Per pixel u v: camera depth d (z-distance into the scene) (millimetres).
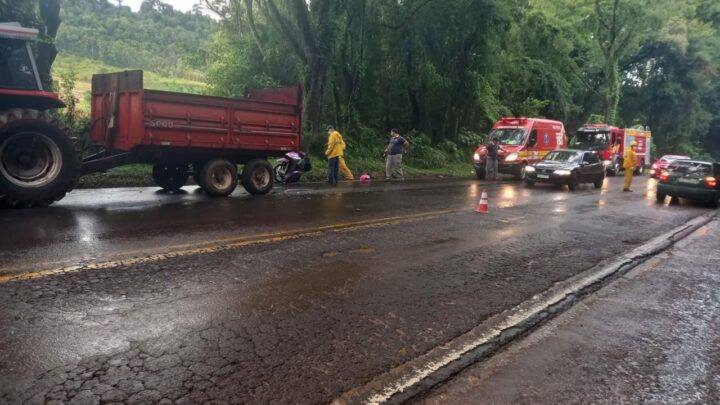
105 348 3447
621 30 37906
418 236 7844
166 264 5449
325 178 17109
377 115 24047
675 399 3225
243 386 3072
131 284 4742
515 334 4148
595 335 4234
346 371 3338
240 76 20016
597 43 39281
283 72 20250
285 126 12086
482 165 21234
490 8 23016
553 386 3309
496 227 9078
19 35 8539
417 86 24641
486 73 26422
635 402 3166
